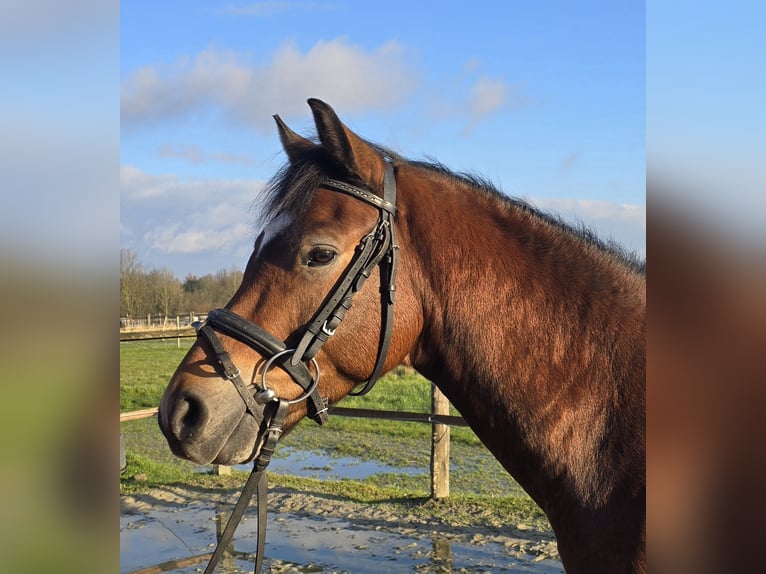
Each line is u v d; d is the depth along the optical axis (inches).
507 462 74.9
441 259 75.0
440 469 244.1
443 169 83.9
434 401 245.0
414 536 208.1
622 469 66.3
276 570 183.5
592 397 69.7
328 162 75.4
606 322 71.2
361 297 71.7
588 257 75.2
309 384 71.2
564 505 69.9
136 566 185.5
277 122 81.7
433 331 76.0
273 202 76.5
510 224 77.6
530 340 72.0
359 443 344.5
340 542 204.7
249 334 69.1
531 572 177.6
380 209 73.4
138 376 530.6
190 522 227.9
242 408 68.4
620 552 64.4
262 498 74.7
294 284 70.5
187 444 65.7
